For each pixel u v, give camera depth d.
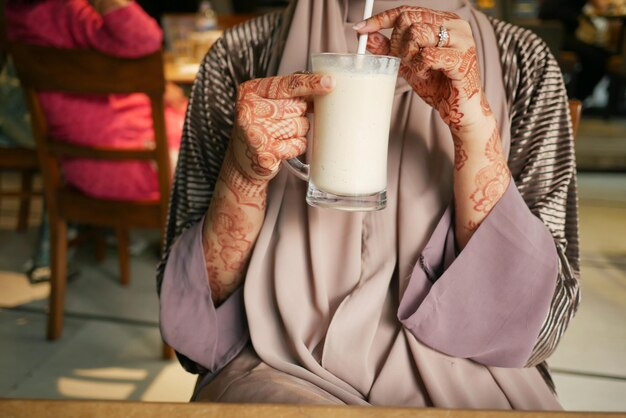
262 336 0.96
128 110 2.27
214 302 1.04
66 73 2.02
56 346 2.30
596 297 2.63
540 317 0.91
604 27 6.23
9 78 2.68
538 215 0.97
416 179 0.97
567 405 1.92
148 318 2.52
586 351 2.23
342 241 0.98
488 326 0.92
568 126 1.00
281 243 0.98
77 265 3.00
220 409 0.61
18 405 0.61
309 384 0.92
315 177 0.83
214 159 1.07
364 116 0.80
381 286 0.96
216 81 1.07
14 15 2.15
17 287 2.76
